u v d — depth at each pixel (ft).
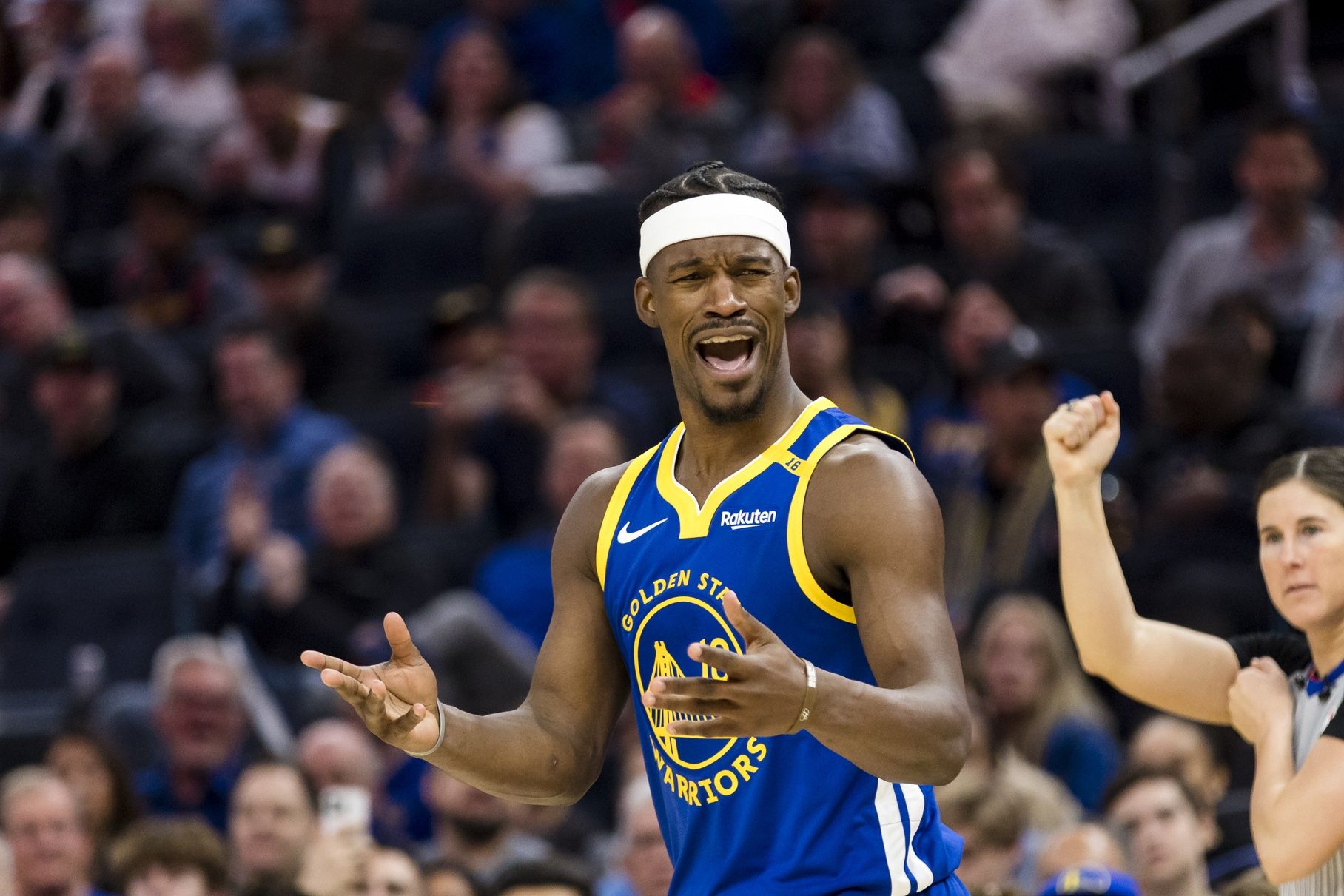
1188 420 57.77
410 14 100.53
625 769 51.11
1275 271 70.33
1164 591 51.98
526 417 66.69
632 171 81.15
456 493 66.49
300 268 75.00
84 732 51.29
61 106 98.48
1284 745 26.45
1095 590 27.66
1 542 72.23
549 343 66.80
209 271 80.74
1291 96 84.17
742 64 93.04
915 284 68.90
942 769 20.89
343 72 89.97
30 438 76.95
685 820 23.84
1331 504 26.43
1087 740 48.32
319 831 44.80
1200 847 40.57
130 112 89.71
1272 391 62.49
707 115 82.53
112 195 88.84
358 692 22.11
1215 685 27.99
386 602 59.77
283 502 66.49
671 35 83.41
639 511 24.34
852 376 63.16
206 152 89.51
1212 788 44.88
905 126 83.92
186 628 63.98
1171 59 85.97
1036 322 70.85
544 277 67.97
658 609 23.61
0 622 66.49
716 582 23.29
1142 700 28.12
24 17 102.37
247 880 44.57
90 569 65.82
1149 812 39.52
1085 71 85.20
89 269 85.30
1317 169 70.69
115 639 64.85
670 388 70.28
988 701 48.96
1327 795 25.16
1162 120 86.07
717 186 23.48
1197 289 71.41
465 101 85.76
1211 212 80.18
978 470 56.44
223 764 53.16
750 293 23.29
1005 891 32.45
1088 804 47.70
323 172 86.07
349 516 60.03
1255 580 51.85
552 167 84.48
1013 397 55.47
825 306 66.80
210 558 66.18
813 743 23.15
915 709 20.62
